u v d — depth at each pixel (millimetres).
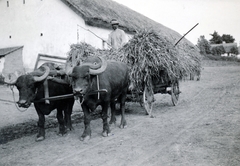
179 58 8430
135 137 5629
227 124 6078
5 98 11898
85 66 5156
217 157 4152
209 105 8828
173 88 9203
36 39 16562
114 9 19781
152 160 4215
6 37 18422
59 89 5906
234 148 4504
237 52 39531
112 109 7125
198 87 14484
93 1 17312
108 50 8141
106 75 5922
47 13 15875
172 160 4152
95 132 6250
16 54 17359
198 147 4672
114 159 4359
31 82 5125
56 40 15594
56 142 5547
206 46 37656
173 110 8555
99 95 5582
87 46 6980
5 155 4805
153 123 6844
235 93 10922
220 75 21047
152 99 8039
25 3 16984
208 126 6059
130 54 7508
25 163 4363
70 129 6535
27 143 5543
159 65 7371
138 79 7453
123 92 6902
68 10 14883
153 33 7863
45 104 5707
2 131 6625
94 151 4832
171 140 5215
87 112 5676
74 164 4223
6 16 18188
